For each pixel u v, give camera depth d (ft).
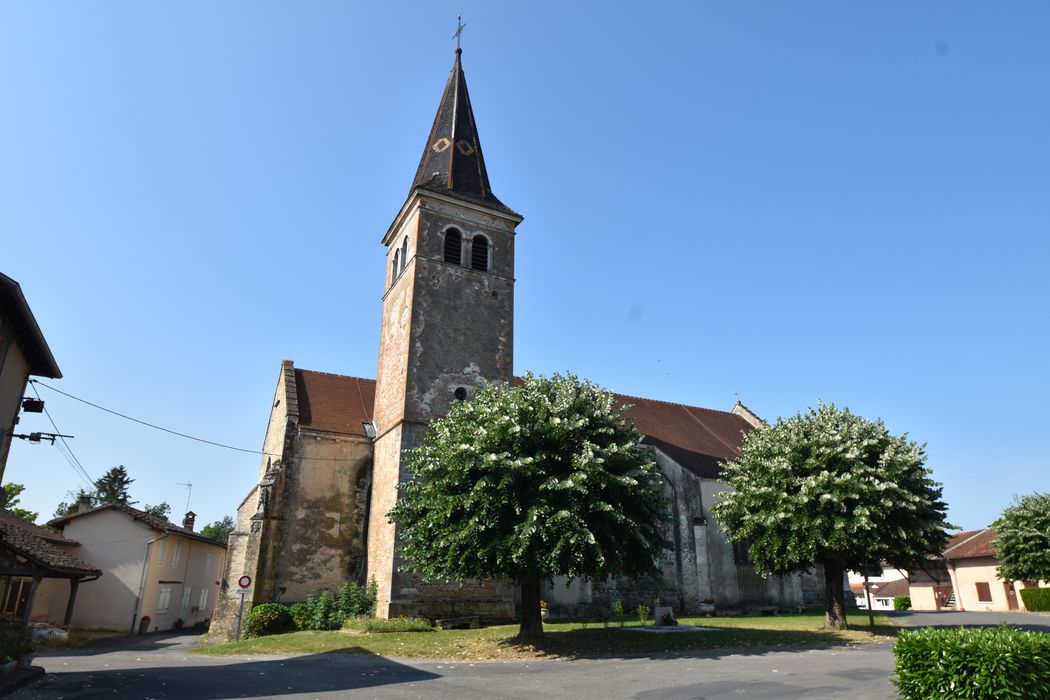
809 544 63.21
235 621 78.48
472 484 55.06
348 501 88.69
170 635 108.78
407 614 75.05
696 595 93.86
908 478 65.00
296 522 84.79
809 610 104.63
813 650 55.67
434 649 57.77
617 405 114.21
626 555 56.03
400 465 80.28
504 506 53.52
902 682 29.96
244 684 40.81
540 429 55.06
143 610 111.86
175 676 44.37
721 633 65.21
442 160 101.30
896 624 77.97
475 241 97.45
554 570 51.60
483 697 36.35
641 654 54.24
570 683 40.91
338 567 85.30
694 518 97.55
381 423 91.76
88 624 109.81
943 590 149.28
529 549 51.96
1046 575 99.19
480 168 102.68
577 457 53.11
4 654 40.96
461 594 78.74
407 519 59.82
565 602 86.84
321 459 89.04
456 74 110.83
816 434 67.31
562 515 49.88
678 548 96.78
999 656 27.22
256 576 79.71
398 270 98.12
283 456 87.20
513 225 100.73
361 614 78.28
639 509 57.72
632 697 36.22
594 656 53.42
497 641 59.77
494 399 59.26
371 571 83.25
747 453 72.18
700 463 106.01
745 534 69.87
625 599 91.09
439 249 93.09
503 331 94.27
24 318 50.88
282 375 98.37
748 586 99.96
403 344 87.92
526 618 60.13
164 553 120.88
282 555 82.64
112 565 113.60
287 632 75.61
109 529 115.55
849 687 37.81
